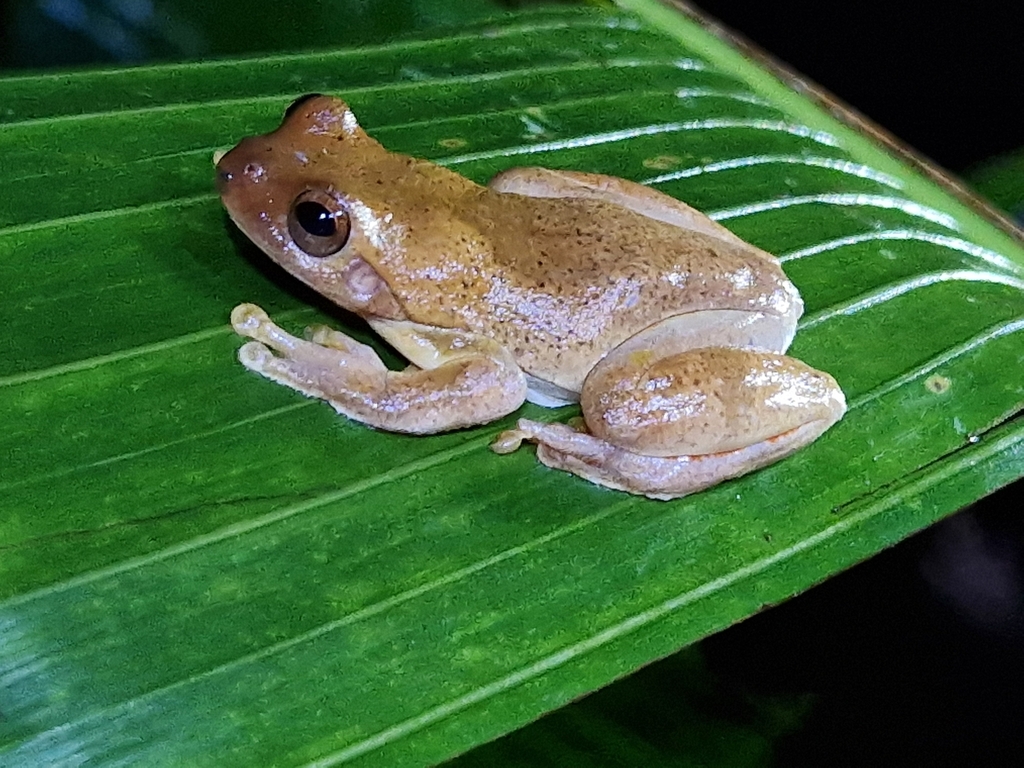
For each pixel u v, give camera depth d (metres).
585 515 0.11
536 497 0.11
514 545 0.10
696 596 0.10
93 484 0.10
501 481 0.11
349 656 0.10
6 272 0.11
